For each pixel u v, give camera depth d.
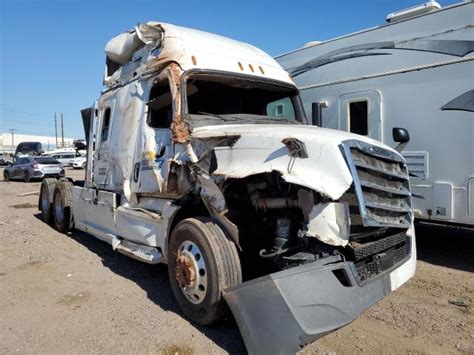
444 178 6.14
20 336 3.92
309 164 3.47
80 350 3.66
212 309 3.80
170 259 4.37
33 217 10.53
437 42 6.23
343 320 3.26
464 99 5.91
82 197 7.30
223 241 3.86
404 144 6.58
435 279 5.59
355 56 7.31
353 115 7.34
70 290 5.11
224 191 3.97
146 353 3.60
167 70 4.89
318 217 3.38
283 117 5.80
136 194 5.43
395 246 4.07
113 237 5.95
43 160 23.88
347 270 3.38
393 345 3.76
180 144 4.53
